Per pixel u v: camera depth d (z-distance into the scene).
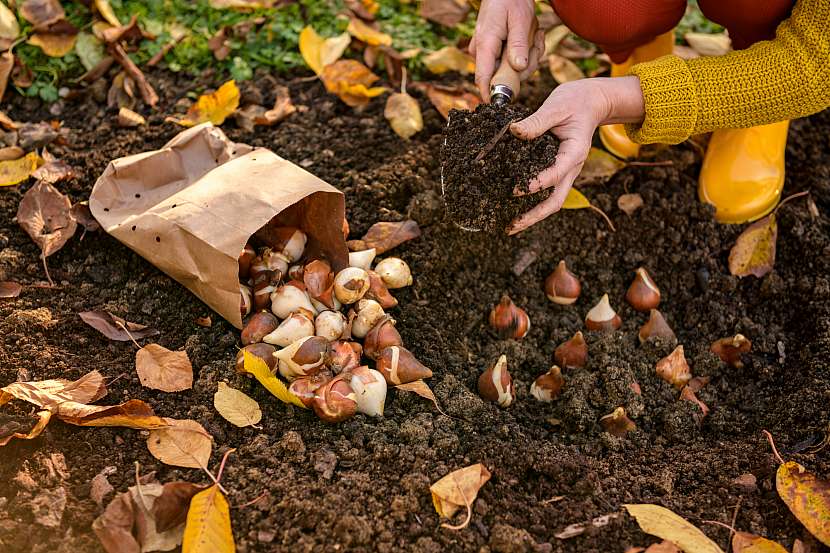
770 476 1.30
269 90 1.68
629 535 1.25
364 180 1.54
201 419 1.31
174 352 1.34
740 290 1.53
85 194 1.52
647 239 1.55
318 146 1.60
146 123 1.61
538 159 1.29
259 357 1.32
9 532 1.21
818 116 1.70
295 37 1.73
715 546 1.22
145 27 1.72
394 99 1.63
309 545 1.21
